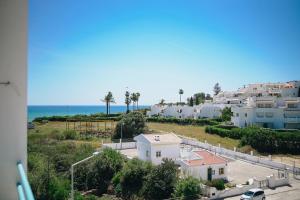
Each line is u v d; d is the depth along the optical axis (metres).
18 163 2.41
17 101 2.43
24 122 2.46
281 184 28.48
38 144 34.72
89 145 39.03
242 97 82.44
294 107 60.69
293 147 43.41
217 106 78.81
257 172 32.88
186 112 86.94
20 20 2.43
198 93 136.75
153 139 36.88
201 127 67.38
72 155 31.22
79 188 27.83
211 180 29.08
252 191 24.19
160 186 24.92
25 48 2.46
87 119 77.94
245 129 51.12
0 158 2.39
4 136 2.40
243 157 38.75
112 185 28.03
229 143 49.06
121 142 45.34
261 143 44.78
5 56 2.38
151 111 99.38
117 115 84.88
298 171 32.56
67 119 76.56
